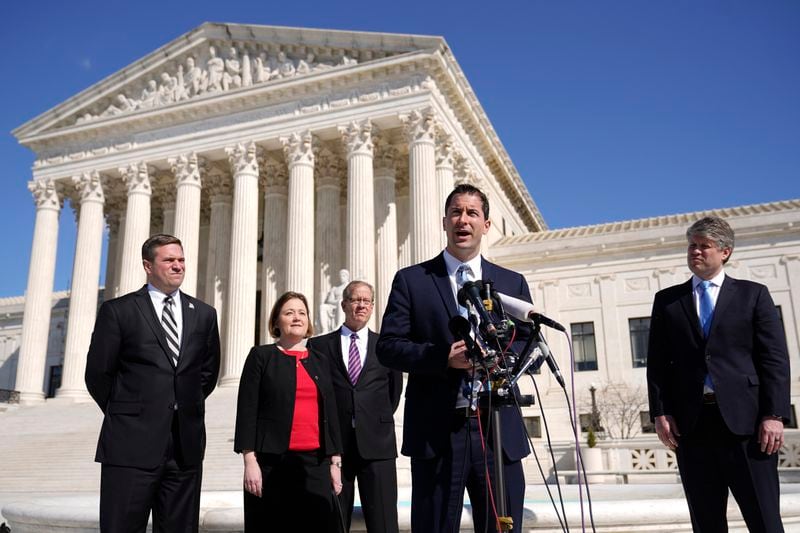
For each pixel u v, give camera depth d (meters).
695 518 5.95
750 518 5.72
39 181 42.59
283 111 37.81
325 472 7.18
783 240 36.50
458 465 4.96
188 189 38.88
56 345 53.66
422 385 5.22
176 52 41.25
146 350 6.38
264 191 44.84
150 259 6.68
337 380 8.02
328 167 40.44
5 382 56.53
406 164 40.84
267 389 7.19
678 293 6.43
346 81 36.50
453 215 5.49
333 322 29.34
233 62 39.94
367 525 7.54
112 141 41.72
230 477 21.11
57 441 27.28
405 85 35.31
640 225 40.44
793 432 21.33
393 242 38.22
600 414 34.94
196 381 6.61
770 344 5.93
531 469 25.22
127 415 6.20
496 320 4.55
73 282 39.72
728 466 5.84
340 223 40.84
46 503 9.71
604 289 38.91
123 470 6.05
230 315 35.50
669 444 6.23
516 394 4.65
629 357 37.41
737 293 6.16
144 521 6.09
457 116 38.62
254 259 36.69
